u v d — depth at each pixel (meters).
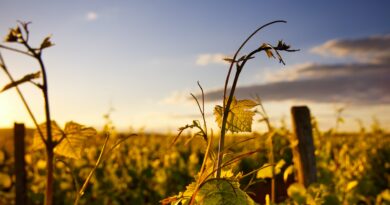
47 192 0.98
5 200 6.50
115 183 7.82
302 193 3.06
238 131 1.34
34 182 7.07
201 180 1.25
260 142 5.17
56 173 7.27
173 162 8.42
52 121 1.13
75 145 1.17
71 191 7.30
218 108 1.36
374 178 6.91
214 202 1.19
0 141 6.80
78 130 1.17
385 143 9.70
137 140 11.84
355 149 8.71
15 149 5.44
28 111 0.98
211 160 1.30
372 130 10.33
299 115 4.52
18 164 5.45
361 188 4.98
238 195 1.20
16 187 5.43
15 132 5.44
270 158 3.36
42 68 0.97
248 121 1.35
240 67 1.24
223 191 1.19
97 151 7.78
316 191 3.24
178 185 8.01
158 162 8.44
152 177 8.27
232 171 1.41
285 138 4.89
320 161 4.87
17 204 5.39
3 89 0.95
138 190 7.91
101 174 7.73
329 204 3.17
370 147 9.07
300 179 4.47
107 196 7.58
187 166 8.33
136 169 8.40
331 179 4.76
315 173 4.47
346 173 5.32
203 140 1.30
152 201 8.05
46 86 0.98
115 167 8.01
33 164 7.32
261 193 4.64
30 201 6.80
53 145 0.99
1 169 6.92
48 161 0.99
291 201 3.21
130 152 9.39
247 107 1.35
